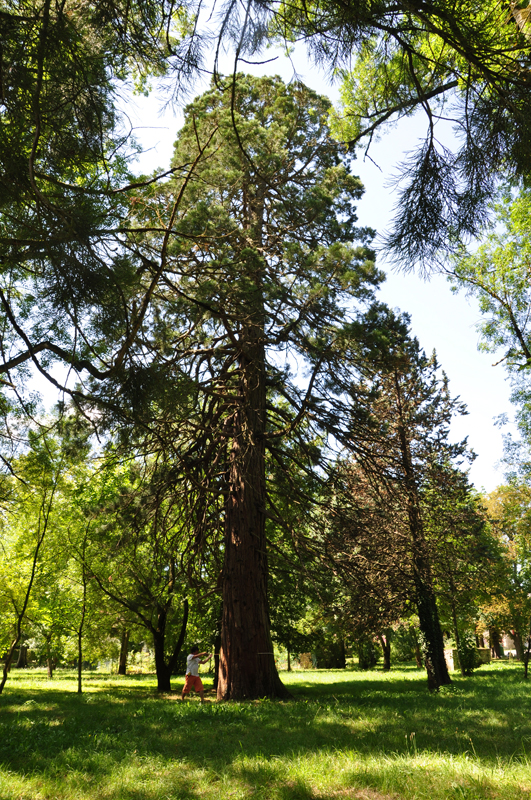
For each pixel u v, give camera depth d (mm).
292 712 10680
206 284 8328
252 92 15656
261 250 12312
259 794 4746
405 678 26734
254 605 14742
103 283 5238
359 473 18719
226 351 15320
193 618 24922
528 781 4848
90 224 5055
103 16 4363
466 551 19906
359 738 7312
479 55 3859
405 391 19562
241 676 14188
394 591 19047
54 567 20188
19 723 8625
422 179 4516
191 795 4840
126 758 6199
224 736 7781
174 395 6559
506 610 25078
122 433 6785
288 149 15242
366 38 4191
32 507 15516
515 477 23047
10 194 5188
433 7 3750
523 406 22281
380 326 12234
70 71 4652
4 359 6410
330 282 11664
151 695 18125
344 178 14742
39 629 22312
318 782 5125
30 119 4910
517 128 4051
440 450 20250
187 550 16219
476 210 4539
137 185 5688
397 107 5035
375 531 17094
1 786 4945
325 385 12812
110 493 21250
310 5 4070
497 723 8680
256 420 15766
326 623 24922
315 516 17500
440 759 5668
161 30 4453
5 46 4395
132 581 21734
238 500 15414
